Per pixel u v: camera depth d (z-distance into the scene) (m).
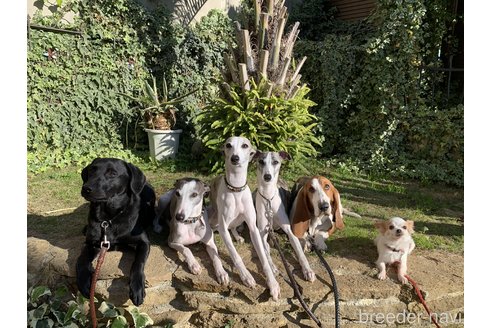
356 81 6.44
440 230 3.77
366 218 4.03
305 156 6.49
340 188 5.18
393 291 2.68
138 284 2.51
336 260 2.96
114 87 6.44
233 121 5.13
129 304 2.63
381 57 6.14
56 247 2.97
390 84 6.16
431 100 6.28
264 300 2.60
